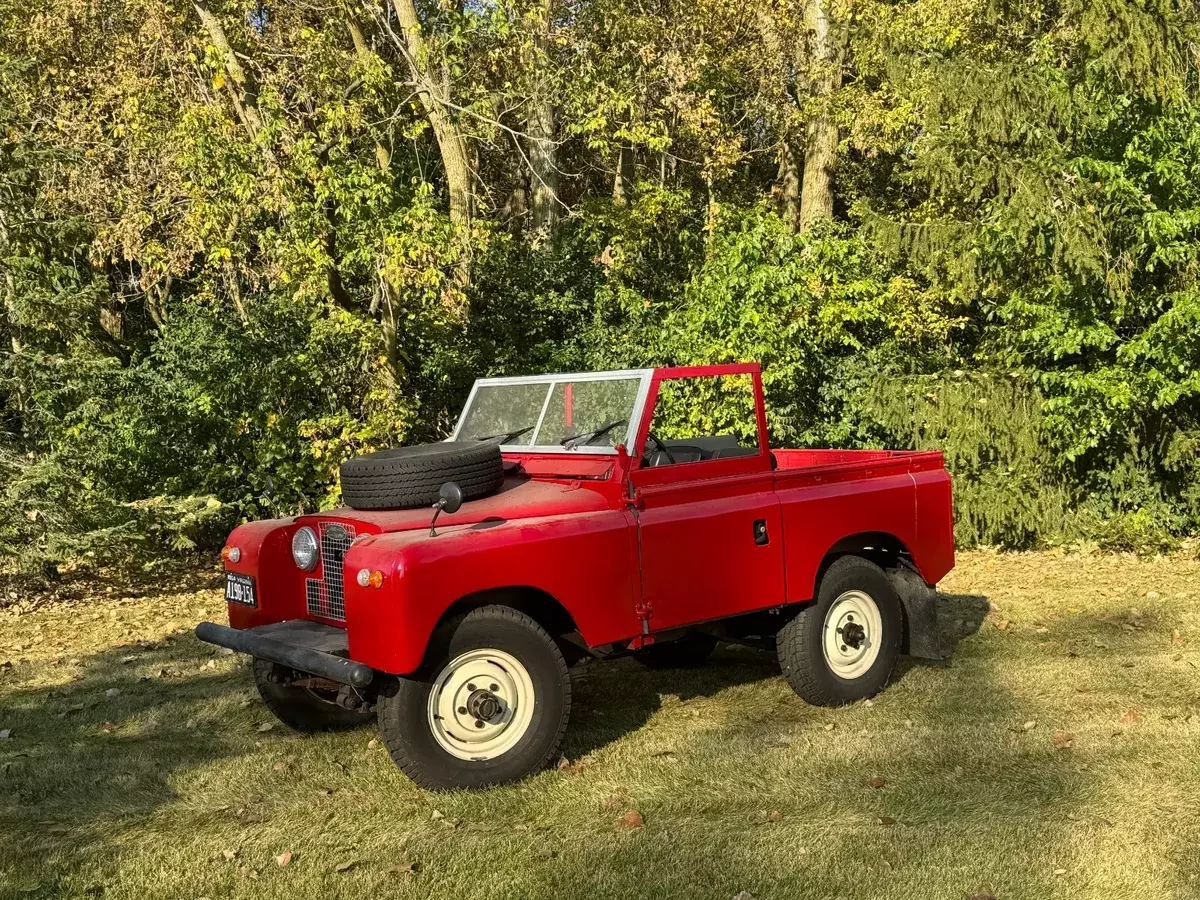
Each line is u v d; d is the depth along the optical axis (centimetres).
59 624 905
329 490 1222
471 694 458
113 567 1133
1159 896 353
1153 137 984
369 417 1220
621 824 420
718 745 506
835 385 1219
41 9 1602
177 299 1727
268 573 517
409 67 1424
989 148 1058
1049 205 980
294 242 1125
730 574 522
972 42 1620
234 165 1109
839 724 533
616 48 1711
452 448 512
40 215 1081
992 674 616
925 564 609
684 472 525
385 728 445
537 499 488
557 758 494
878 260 1312
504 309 1435
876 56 1681
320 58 1278
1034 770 462
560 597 465
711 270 1214
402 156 1481
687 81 1722
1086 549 1067
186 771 500
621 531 486
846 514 570
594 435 527
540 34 1593
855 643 572
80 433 1006
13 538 958
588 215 1592
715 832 409
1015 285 1109
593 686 619
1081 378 995
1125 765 464
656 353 1252
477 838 411
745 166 2220
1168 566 968
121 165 1537
